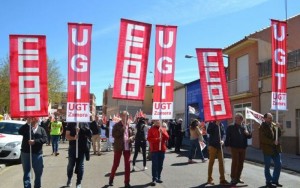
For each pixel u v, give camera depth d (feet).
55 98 186.91
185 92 138.41
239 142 35.24
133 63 33.78
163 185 35.27
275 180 34.50
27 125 29.40
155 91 35.32
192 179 38.50
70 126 32.91
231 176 35.60
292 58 68.64
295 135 67.56
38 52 30.58
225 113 36.45
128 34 33.73
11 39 30.27
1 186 36.01
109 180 35.19
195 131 52.80
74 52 32.94
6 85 167.12
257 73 81.92
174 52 35.78
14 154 50.78
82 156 32.86
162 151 36.09
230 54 95.04
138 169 45.85
